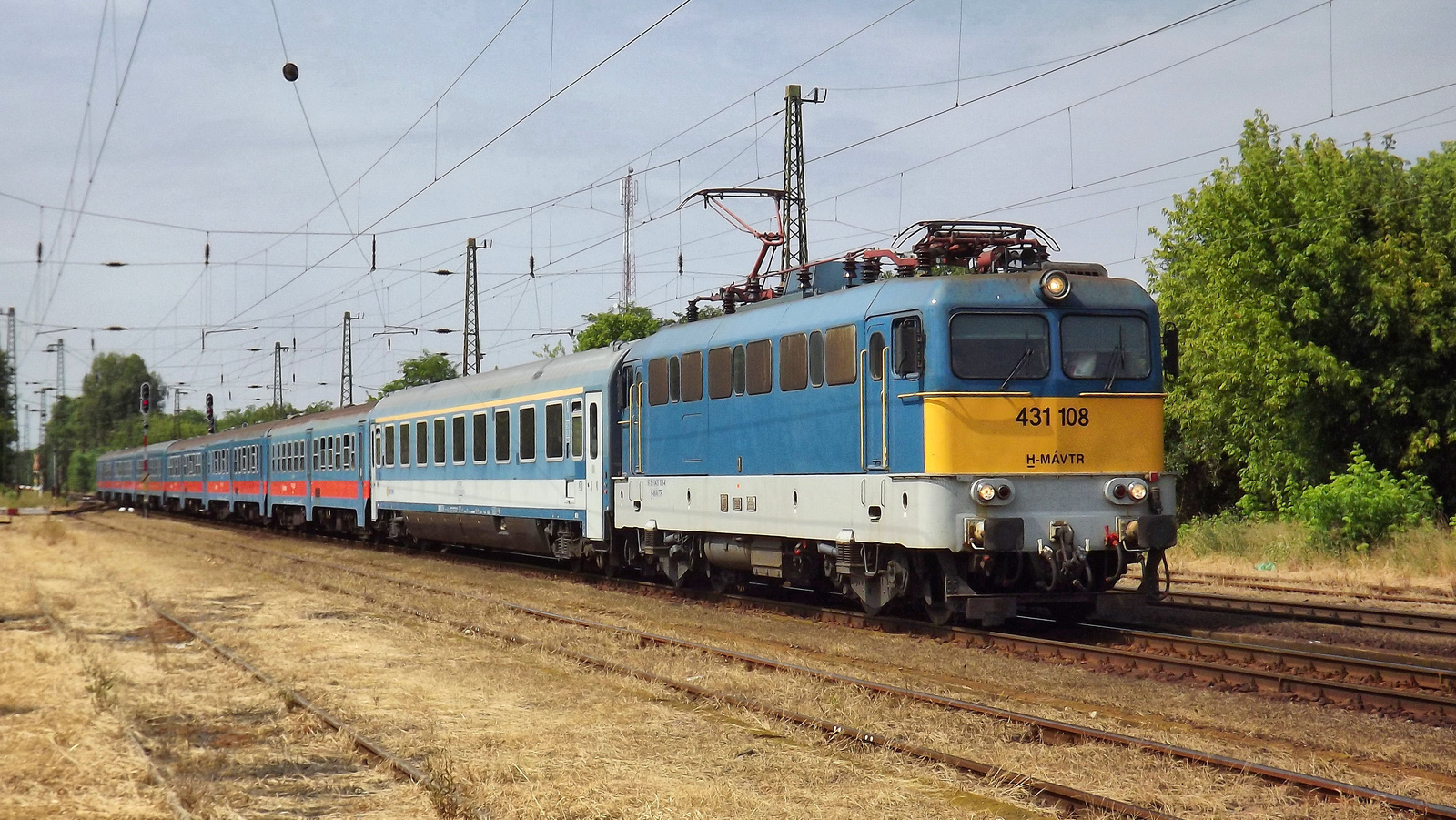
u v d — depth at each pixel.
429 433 28.75
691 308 19.25
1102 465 13.59
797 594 18.66
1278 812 7.00
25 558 29.23
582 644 13.76
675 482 18.41
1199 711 9.71
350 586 21.12
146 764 8.70
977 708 9.54
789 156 28.69
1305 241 28.03
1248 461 29.80
